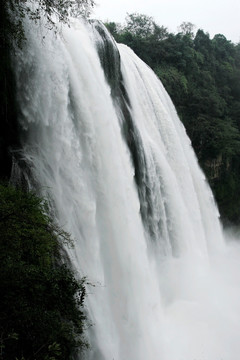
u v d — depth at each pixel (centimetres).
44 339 753
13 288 780
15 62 1320
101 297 1465
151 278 1961
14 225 912
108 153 1767
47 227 1127
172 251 2538
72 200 1479
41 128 1445
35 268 880
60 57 1514
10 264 836
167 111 3134
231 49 6688
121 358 1519
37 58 1412
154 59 4622
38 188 1312
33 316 766
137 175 2225
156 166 2512
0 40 1223
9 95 1318
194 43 5697
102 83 1891
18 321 738
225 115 5097
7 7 1212
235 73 5766
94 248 1523
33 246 961
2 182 1128
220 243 3566
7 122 1312
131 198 1955
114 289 1659
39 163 1379
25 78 1375
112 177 1767
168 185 2561
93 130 1675
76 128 1612
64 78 1508
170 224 2547
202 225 3128
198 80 4984
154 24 5309
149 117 2708
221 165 4388
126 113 2241
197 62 5206
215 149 4338
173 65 4722
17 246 897
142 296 1800
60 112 1488
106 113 1797
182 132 3472
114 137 1855
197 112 4612
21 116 1379
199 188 3438
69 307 905
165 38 5016
